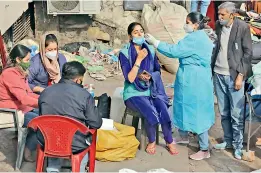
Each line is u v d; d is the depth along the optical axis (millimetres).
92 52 8828
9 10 8031
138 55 5457
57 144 4613
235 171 5543
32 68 5633
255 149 6023
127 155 5551
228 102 5785
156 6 8875
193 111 5551
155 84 5605
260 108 5875
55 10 9125
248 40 5469
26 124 5328
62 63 5809
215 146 6000
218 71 5652
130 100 5582
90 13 9164
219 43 5598
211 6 9422
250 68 5543
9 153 5559
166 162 5590
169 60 8320
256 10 9344
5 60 6883
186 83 5500
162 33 8523
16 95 5215
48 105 4648
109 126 5188
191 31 5402
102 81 7973
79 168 4645
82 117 4648
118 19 9461
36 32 9531
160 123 5633
